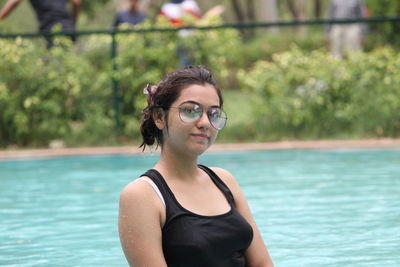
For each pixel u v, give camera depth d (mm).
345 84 12625
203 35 12992
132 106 12891
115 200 8180
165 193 3850
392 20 12211
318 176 9641
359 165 10508
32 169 10758
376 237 6285
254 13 35750
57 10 15094
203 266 3818
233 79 18328
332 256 5660
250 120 13203
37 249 6012
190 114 3863
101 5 31188
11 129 12703
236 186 4262
